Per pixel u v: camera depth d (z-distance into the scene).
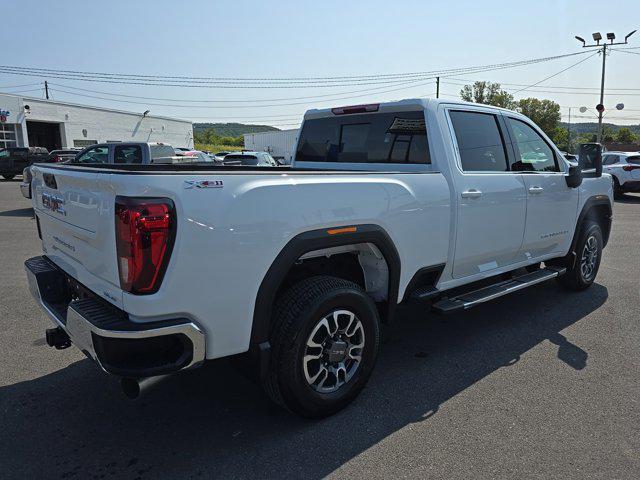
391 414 3.17
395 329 4.69
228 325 2.61
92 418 3.15
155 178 2.33
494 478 2.55
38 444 2.87
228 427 3.04
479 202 4.00
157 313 2.38
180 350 2.51
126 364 2.40
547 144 5.12
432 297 4.02
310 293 2.91
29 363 3.94
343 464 2.68
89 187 2.61
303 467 2.65
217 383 3.62
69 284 3.23
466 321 4.89
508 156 4.50
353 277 3.63
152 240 2.31
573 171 4.99
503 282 4.61
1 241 9.04
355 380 3.21
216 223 2.47
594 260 5.86
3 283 6.17
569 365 3.88
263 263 2.66
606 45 30.64
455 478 2.56
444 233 3.73
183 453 2.78
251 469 2.64
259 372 2.78
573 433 2.95
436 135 3.87
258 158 22.47
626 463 2.66
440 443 2.86
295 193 2.78
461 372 3.77
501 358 4.02
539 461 2.69
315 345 2.95
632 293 5.81
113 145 12.77
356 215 3.06
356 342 3.22
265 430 3.01
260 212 2.62
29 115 35.44
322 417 3.11
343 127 4.66
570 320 4.89
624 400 3.33
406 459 2.71
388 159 4.24
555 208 4.97
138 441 2.90
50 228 3.39
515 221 4.43
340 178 3.04
